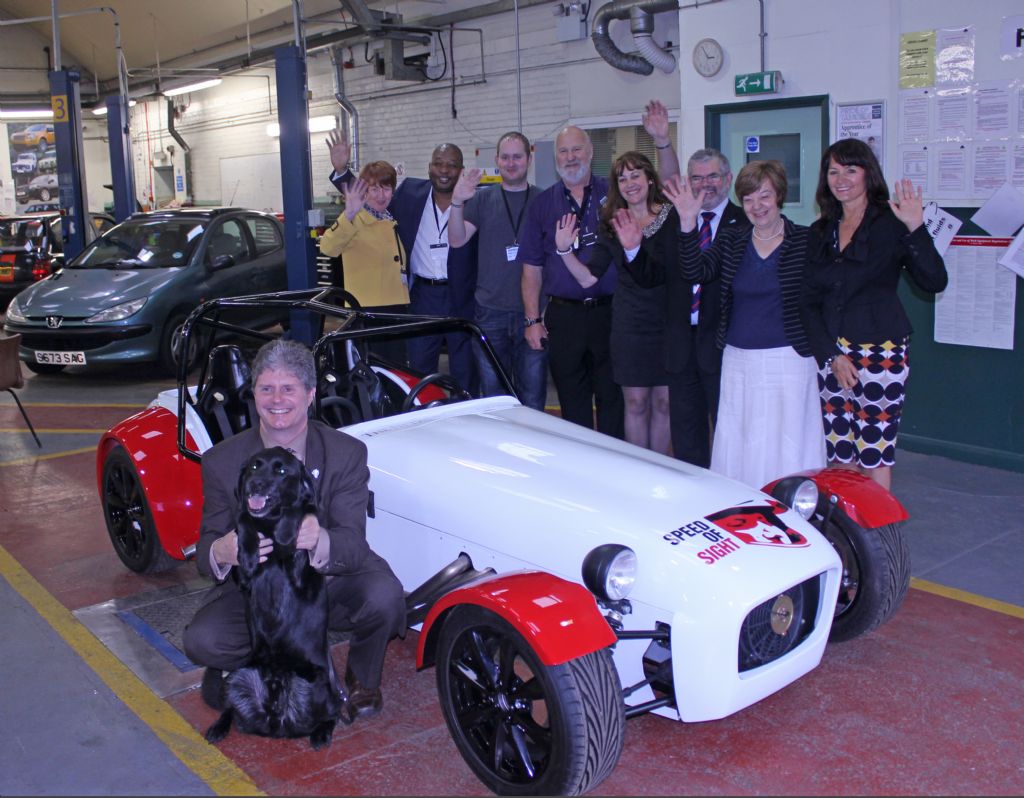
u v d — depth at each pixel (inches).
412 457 145.6
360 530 128.9
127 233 427.8
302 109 332.8
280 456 115.9
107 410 344.5
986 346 237.0
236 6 660.1
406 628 137.6
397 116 579.2
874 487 147.4
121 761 125.3
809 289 166.6
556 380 224.4
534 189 233.9
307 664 123.0
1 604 177.6
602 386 222.5
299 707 122.8
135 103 939.3
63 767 124.1
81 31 832.9
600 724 107.7
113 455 187.5
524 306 226.7
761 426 172.1
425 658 124.4
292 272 343.6
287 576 120.8
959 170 234.8
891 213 165.0
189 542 181.2
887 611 145.2
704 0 274.8
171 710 138.6
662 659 120.0
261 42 682.8
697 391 193.5
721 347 178.1
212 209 432.8
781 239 168.4
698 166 187.9
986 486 227.3
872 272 165.2
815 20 253.9
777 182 163.5
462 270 243.9
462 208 227.5
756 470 173.2
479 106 519.2
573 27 447.5
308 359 127.8
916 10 235.6
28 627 167.5
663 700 120.4
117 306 377.1
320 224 339.3
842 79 251.8
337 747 128.4
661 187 190.9
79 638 162.7
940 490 225.3
